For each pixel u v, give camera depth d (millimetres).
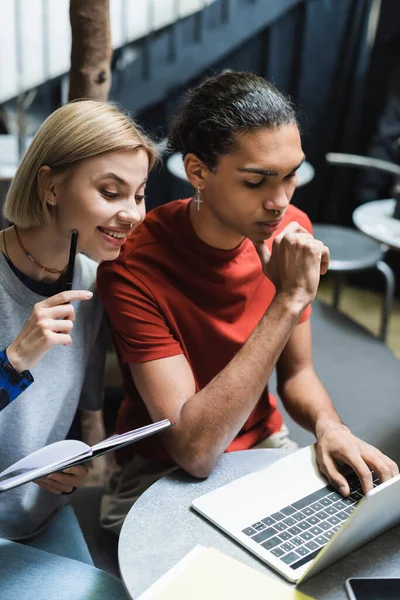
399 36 3570
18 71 3295
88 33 1720
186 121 1282
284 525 1069
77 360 1342
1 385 1106
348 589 947
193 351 1387
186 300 1351
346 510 1114
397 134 3627
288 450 1285
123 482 1502
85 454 1024
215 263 1346
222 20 3605
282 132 1205
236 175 1220
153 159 1234
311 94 3775
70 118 1153
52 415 1318
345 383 2186
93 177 1151
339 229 3092
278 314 1232
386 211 2721
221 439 1192
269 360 1215
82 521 1547
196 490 1164
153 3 3607
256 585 948
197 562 978
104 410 2502
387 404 2062
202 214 1311
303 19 3645
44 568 1186
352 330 2578
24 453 1291
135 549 1021
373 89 3721
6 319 1238
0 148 2861
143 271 1329
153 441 1449
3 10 3412
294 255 1238
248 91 1228
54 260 1251
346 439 1242
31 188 1185
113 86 3539
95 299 1382
